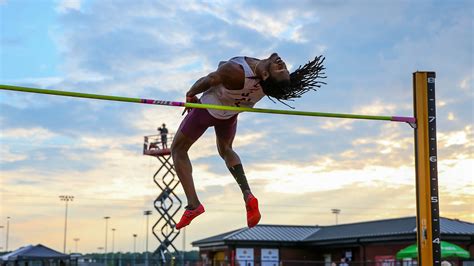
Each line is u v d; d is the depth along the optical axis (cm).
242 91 534
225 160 580
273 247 3653
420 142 673
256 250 3631
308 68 550
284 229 3925
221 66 526
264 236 3697
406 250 2162
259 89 536
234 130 579
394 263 2662
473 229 2992
